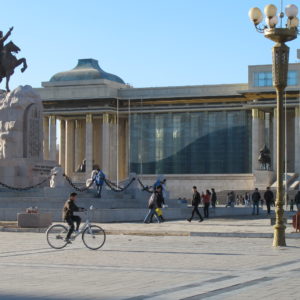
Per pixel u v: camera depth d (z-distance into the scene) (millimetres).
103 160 138625
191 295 16953
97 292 17547
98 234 30125
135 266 23484
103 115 139000
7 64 62500
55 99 139875
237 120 135625
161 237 37938
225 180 131000
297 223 39312
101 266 23484
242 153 135250
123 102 140625
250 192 122125
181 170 138500
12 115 59438
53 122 141625
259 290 17719
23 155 59812
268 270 22281
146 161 140500
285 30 31516
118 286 18609
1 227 42094
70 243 30500
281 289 17891
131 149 141375
